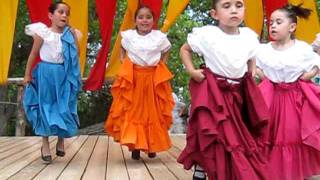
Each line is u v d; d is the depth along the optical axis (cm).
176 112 1077
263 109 364
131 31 555
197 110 356
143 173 477
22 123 832
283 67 421
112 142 737
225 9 362
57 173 475
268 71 428
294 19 429
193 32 369
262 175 351
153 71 556
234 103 362
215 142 351
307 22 730
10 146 680
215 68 361
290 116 416
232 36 367
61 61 536
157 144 552
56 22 539
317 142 404
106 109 1666
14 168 504
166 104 557
